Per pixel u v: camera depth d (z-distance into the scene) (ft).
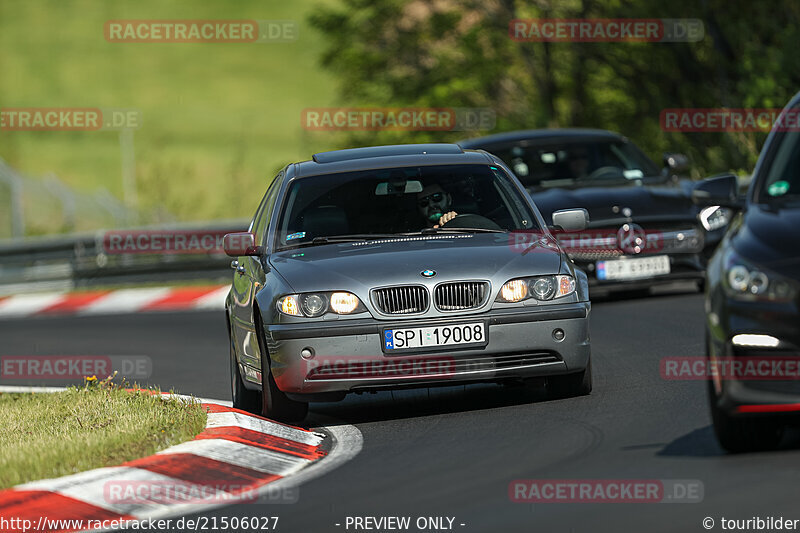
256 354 103.71
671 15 331.98
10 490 79.51
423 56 411.75
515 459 80.28
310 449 90.89
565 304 98.17
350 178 110.42
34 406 122.01
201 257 266.16
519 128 390.01
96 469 84.38
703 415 89.61
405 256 99.50
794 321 71.67
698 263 161.79
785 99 289.53
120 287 265.95
